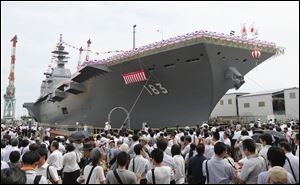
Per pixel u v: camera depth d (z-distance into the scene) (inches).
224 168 181.5
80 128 1032.8
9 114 2011.6
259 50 721.0
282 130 495.8
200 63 689.6
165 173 181.3
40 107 1732.3
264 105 1375.5
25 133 692.1
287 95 1277.1
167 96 796.0
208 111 761.6
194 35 637.3
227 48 682.8
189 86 749.3
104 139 373.7
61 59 1642.5
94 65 823.1
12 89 1971.0
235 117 1406.3
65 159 251.3
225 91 784.3
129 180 168.4
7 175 142.6
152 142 389.7
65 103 1210.6
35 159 176.4
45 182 172.1
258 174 181.2
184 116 792.9
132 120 875.4
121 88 866.8
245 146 188.7
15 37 1886.1
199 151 210.4
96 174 195.3
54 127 1197.1
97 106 982.4
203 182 201.8
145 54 725.3
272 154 172.1
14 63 1923.0
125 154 174.2
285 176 144.9
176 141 371.2
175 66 726.5
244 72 796.0
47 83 1619.1
